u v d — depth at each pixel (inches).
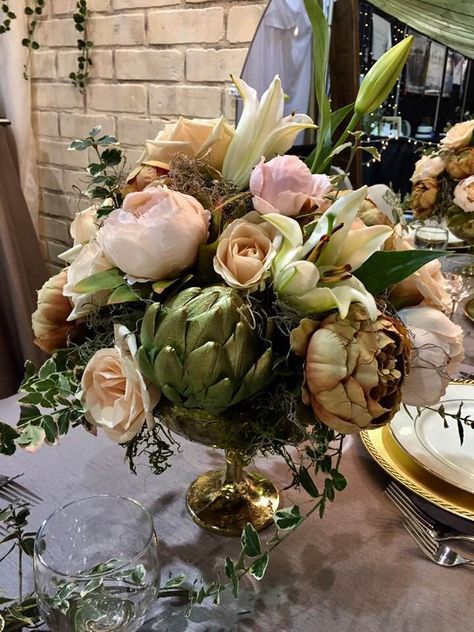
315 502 23.6
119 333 16.6
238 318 14.9
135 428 16.8
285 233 15.6
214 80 59.1
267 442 17.9
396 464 24.5
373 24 49.6
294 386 16.2
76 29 67.2
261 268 15.8
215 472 24.9
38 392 18.2
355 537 21.9
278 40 51.7
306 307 15.9
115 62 66.2
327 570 20.4
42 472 24.7
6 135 72.3
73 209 77.2
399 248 20.1
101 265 17.5
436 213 46.8
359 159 47.7
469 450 25.3
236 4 55.1
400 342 15.6
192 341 14.8
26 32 71.4
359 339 15.0
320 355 14.9
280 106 18.7
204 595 17.3
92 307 17.9
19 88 72.4
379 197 24.3
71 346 20.1
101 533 19.2
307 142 45.9
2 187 67.1
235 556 20.9
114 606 16.5
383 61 19.5
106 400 17.3
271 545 18.2
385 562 20.8
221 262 15.9
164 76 62.7
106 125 70.0
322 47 19.6
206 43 58.4
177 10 59.2
